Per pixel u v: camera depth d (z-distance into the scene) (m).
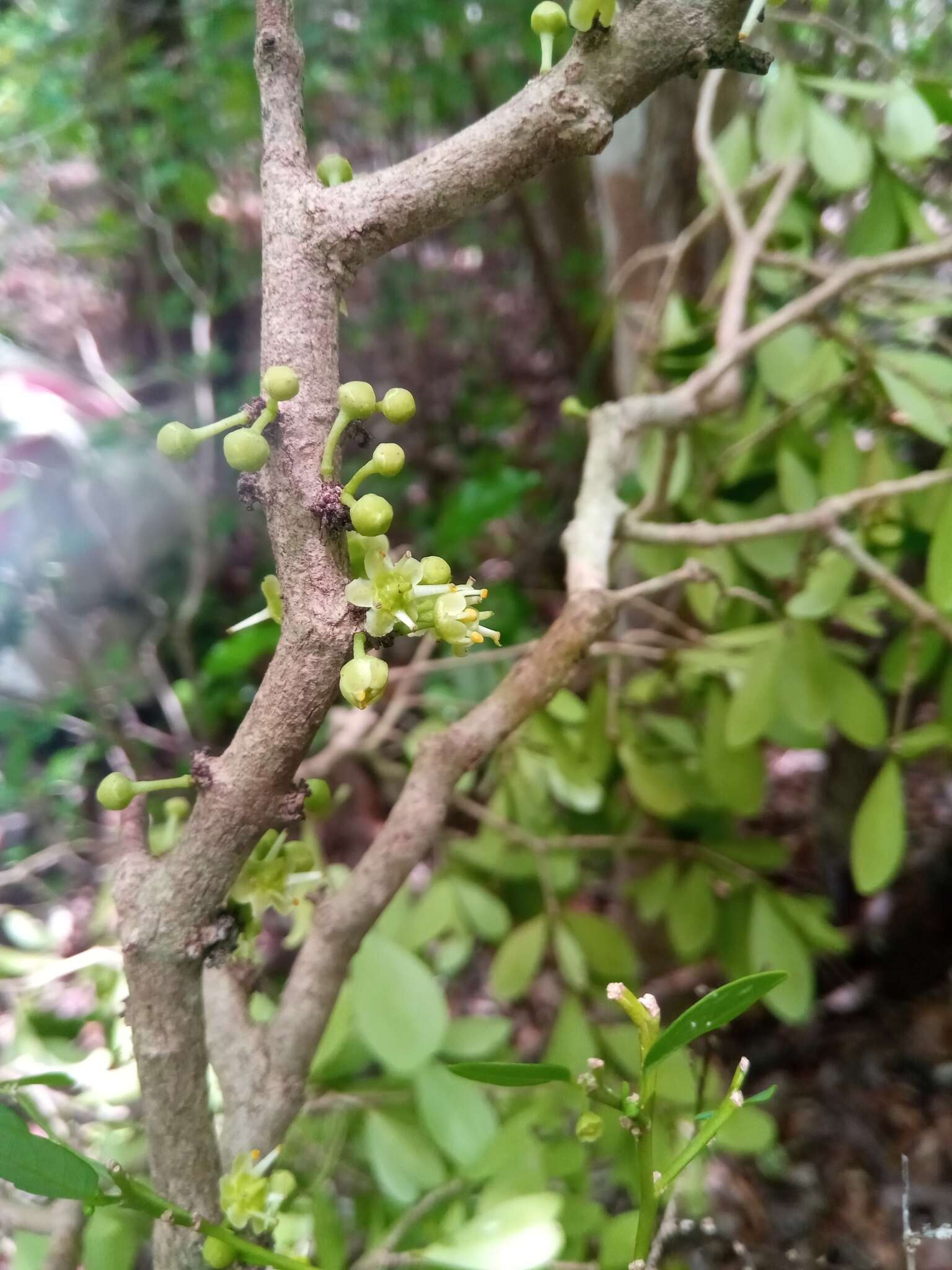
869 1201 0.44
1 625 0.54
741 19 0.12
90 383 0.73
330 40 0.74
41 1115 0.21
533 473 0.60
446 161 0.13
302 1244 0.21
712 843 0.39
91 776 0.61
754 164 0.41
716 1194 0.43
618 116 0.13
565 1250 0.25
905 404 0.31
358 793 0.56
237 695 0.62
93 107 0.63
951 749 0.39
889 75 0.34
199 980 0.14
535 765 0.38
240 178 0.81
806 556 0.33
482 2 0.69
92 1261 0.21
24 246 0.71
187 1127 0.15
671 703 0.46
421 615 0.13
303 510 0.12
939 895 0.54
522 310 1.11
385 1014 0.23
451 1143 0.23
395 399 0.12
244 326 0.84
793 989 0.34
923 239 0.34
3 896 0.56
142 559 0.62
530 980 0.34
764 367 0.36
